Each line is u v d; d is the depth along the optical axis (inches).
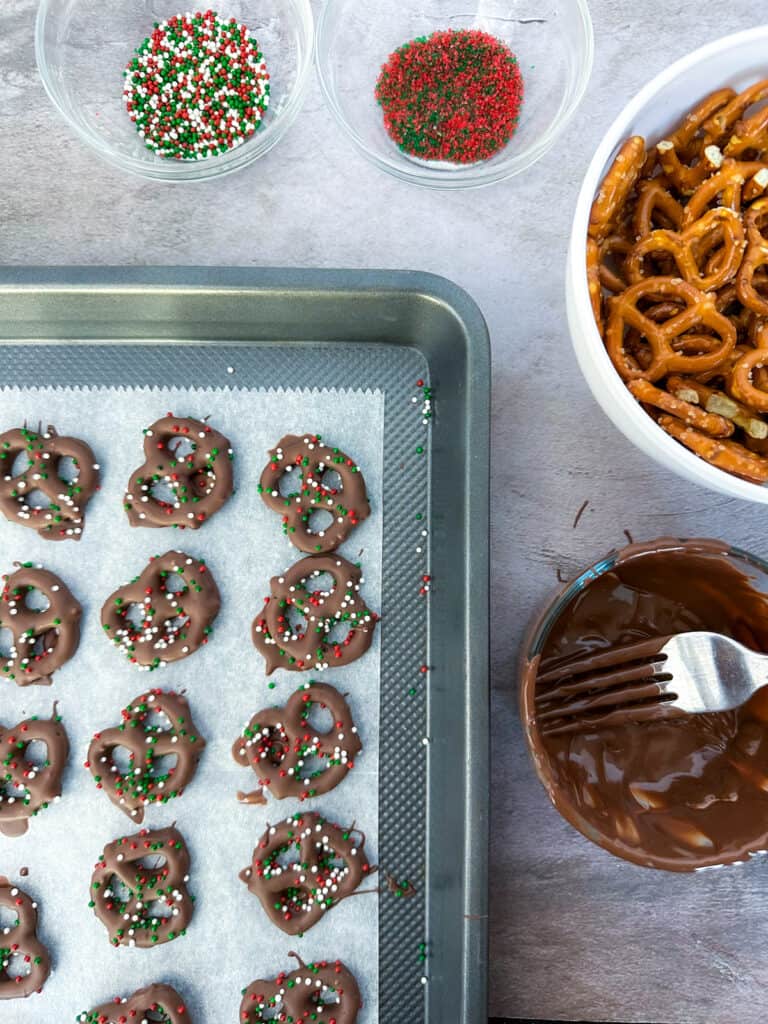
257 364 17.4
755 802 15.1
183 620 17.1
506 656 17.6
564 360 17.7
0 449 17.0
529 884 17.3
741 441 15.0
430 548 17.2
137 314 16.7
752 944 17.3
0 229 17.8
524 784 17.4
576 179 17.7
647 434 14.1
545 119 17.9
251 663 17.0
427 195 17.8
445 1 18.0
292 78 18.1
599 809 15.1
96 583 17.1
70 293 16.1
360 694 17.0
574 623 16.3
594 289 14.3
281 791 16.5
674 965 17.3
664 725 16.2
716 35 17.8
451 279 17.7
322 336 17.2
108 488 17.2
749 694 14.9
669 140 15.0
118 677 17.0
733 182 14.5
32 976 16.3
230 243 17.8
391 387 17.3
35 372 17.3
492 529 17.7
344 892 16.4
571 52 17.8
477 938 15.3
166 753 16.7
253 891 16.5
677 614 16.4
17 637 16.9
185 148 17.8
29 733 16.7
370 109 18.0
